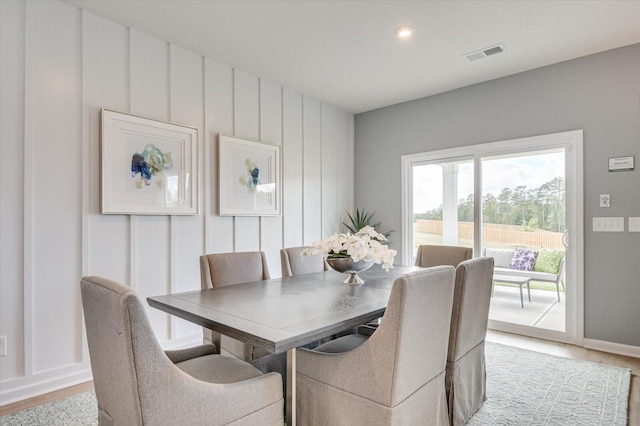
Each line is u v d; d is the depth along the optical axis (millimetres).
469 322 1936
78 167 2516
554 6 2457
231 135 3479
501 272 3719
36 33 2340
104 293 1114
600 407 2135
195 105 3199
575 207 3252
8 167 2232
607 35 2852
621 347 3021
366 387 1454
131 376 1049
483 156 3857
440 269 1588
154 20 2668
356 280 2322
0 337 2191
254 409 1313
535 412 2080
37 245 2336
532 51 3125
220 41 2984
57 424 1954
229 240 3463
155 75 2930
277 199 3893
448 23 2680
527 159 3572
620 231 3039
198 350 1793
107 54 2660
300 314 1581
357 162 4957
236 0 2412
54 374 2391
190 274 3139
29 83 2309
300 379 1680
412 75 3658
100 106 2623
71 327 2467
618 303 3047
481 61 3332
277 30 2799
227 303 1789
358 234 2422
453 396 1844
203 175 3256
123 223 2738
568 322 3293
